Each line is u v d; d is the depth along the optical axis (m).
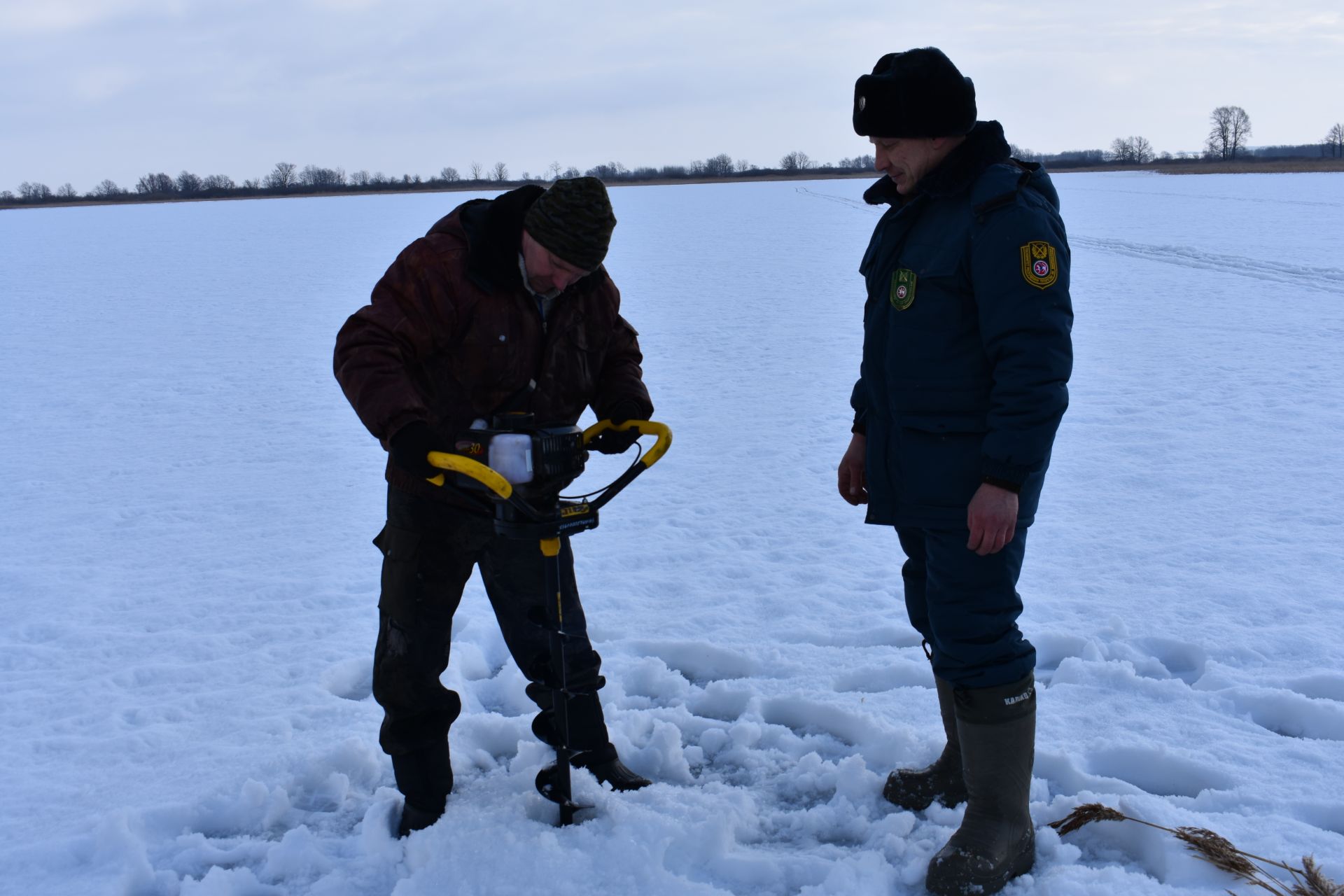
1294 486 5.00
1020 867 2.21
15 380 9.15
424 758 2.45
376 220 38.62
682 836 2.32
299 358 10.10
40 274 20.48
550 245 2.13
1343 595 3.65
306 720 3.02
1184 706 2.88
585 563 4.30
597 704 2.58
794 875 2.23
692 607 3.80
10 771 2.78
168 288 17.14
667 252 21.70
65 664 3.48
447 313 2.24
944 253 2.12
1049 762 2.61
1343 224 22.50
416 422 2.13
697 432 6.64
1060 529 4.49
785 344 10.10
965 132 2.11
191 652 3.56
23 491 5.63
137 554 4.61
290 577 4.27
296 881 2.31
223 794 2.61
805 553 4.38
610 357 2.55
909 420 2.20
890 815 2.40
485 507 2.27
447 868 2.23
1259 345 8.86
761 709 3.03
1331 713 2.78
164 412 7.71
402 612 2.37
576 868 2.21
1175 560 4.07
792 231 27.53
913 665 3.17
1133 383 7.55
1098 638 3.37
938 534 2.20
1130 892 2.09
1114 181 55.00
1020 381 2.01
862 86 2.13
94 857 2.39
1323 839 2.23
